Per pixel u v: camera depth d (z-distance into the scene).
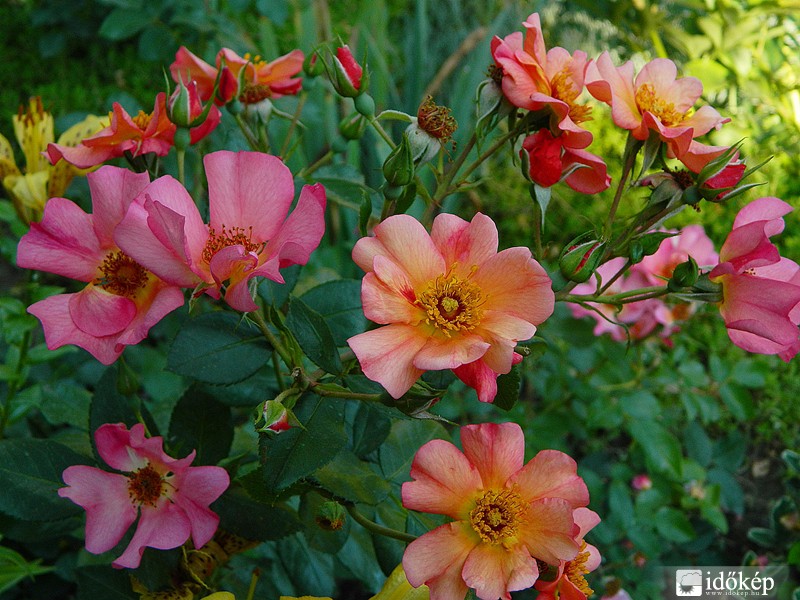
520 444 0.28
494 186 0.94
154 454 0.29
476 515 0.27
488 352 0.25
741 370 0.67
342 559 0.42
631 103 0.33
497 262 0.26
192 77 0.36
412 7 1.21
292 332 0.29
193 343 0.30
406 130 0.32
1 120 0.96
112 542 0.30
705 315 0.70
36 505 0.31
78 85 1.02
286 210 0.28
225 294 0.26
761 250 0.29
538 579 0.28
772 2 0.87
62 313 0.27
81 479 0.30
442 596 0.27
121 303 0.27
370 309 0.25
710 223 0.92
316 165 0.37
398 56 1.09
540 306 0.26
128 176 0.28
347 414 0.35
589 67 0.32
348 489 0.30
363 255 0.27
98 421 0.33
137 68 1.04
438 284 0.26
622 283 0.55
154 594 0.33
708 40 0.95
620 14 0.97
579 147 0.31
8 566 0.38
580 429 0.65
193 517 0.29
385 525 0.36
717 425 0.81
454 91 0.91
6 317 0.44
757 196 0.95
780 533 0.65
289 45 1.02
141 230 0.25
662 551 0.61
